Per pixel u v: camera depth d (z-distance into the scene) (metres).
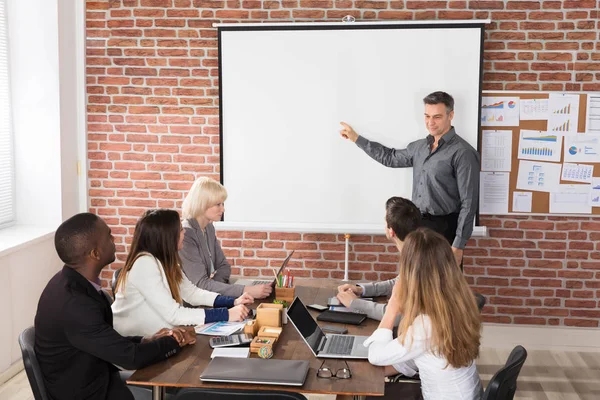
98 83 5.43
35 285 4.93
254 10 5.23
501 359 5.09
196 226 3.98
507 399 2.72
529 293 5.28
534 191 5.16
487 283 5.31
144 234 3.25
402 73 5.08
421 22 5.01
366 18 5.14
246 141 5.30
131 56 5.38
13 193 5.29
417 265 2.62
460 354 2.59
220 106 5.28
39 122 5.21
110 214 5.55
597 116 5.05
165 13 5.31
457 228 4.84
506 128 5.12
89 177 5.54
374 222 5.27
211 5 5.26
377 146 5.15
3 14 5.07
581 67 5.04
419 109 5.09
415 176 5.04
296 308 3.07
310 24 5.11
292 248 5.43
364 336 3.12
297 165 5.29
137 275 3.19
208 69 5.34
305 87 5.19
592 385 4.61
